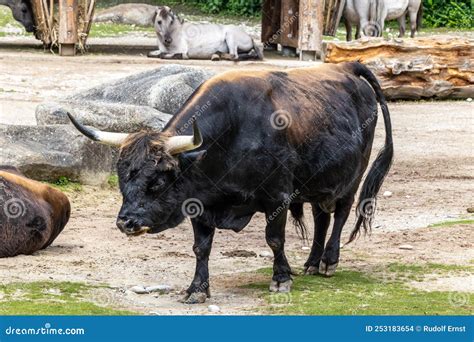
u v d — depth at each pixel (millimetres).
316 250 11117
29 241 11367
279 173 9859
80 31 30469
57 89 23891
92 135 9203
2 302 9234
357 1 32125
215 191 9586
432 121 23062
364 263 11578
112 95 16781
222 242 12695
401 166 18172
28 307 9062
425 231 13312
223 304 9609
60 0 29641
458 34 39688
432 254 12008
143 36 37062
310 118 10219
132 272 10875
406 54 25781
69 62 28516
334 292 10141
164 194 8961
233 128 9609
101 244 12258
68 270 10766
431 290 10273
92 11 30516
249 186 9766
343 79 11055
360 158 11086
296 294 10016
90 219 13664
